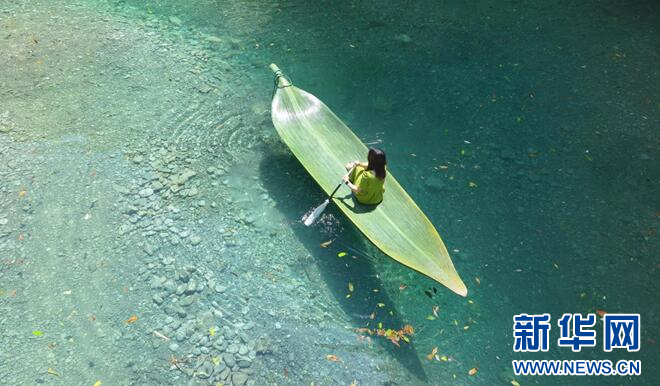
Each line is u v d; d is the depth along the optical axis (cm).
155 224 654
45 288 582
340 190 654
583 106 875
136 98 833
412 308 600
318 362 544
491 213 704
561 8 1130
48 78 847
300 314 584
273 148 775
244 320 571
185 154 750
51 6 1021
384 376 539
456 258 652
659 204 714
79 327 551
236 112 831
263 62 947
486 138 817
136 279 597
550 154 789
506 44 1023
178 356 536
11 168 700
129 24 998
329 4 1120
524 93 903
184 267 612
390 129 829
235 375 525
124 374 518
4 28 938
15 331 543
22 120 770
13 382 503
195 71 902
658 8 1120
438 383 537
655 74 943
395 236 597
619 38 1039
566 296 615
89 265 606
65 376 512
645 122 842
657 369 550
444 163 774
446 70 955
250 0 1111
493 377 544
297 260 636
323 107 747
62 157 723
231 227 661
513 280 630
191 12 1056
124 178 704
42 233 632
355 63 965
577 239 673
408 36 1038
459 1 1152
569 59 983
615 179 750
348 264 637
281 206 693
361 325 580
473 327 585
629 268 641
